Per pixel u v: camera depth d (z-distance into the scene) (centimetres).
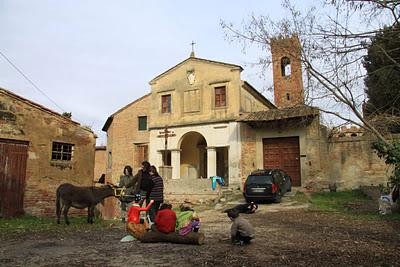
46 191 1508
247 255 696
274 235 938
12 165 1417
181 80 2817
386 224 1096
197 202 2117
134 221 884
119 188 1216
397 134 1220
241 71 2639
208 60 2717
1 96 1410
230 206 1858
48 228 1086
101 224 1209
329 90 962
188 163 2969
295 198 1969
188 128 2716
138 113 3241
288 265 616
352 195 2045
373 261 641
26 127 1473
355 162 2236
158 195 973
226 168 2772
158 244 821
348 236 907
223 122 2588
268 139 2475
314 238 884
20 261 656
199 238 803
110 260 662
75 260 663
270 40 1100
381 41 804
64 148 1620
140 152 3189
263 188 1830
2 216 1360
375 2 734
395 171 1316
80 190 1207
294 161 2380
